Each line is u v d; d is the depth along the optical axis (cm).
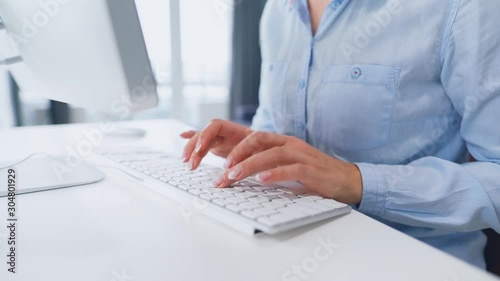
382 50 61
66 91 54
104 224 38
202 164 56
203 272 28
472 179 47
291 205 38
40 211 42
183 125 111
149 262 30
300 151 47
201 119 261
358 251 32
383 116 60
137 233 36
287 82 73
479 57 51
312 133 69
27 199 46
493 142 51
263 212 35
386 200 48
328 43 67
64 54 46
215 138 60
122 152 65
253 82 266
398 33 60
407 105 59
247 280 27
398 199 48
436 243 58
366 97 61
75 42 42
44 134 92
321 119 66
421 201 47
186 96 254
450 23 54
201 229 37
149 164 55
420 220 49
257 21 259
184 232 36
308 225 37
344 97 63
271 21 83
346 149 65
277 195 42
